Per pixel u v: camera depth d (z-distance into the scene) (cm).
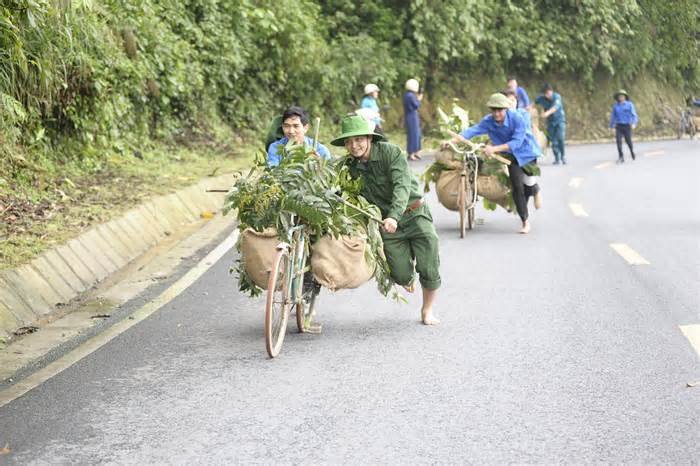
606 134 3859
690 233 1289
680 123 3872
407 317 855
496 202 1374
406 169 787
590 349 733
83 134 1600
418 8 3184
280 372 690
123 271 1071
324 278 775
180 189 1457
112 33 1714
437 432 561
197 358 732
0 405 628
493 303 898
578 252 1162
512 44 3491
